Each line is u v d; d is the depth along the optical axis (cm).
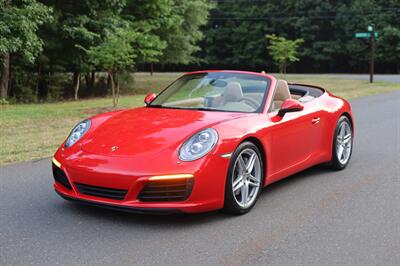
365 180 589
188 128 441
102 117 512
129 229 408
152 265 336
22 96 2091
